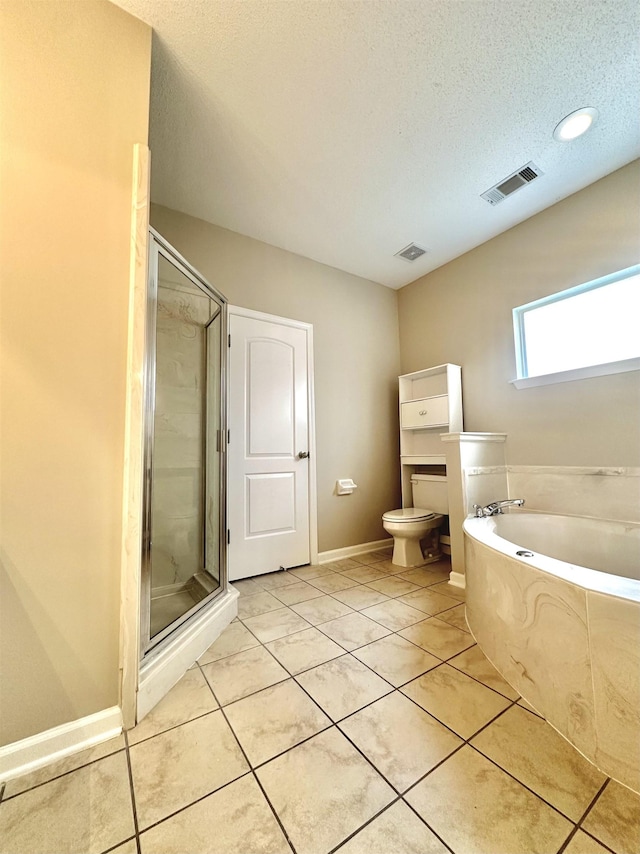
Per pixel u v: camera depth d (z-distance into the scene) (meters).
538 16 1.32
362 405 3.24
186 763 0.97
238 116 1.69
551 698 1.10
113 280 1.19
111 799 0.87
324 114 1.69
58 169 1.12
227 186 2.15
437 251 2.90
